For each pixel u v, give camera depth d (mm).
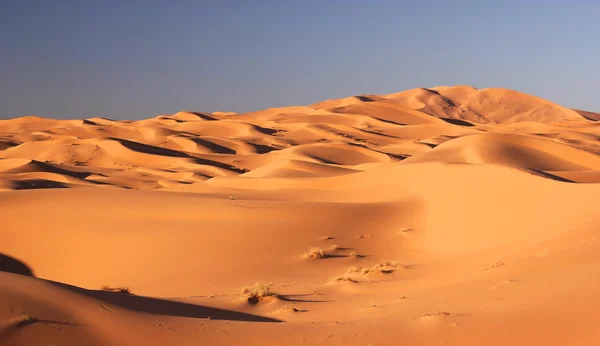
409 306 13117
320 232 32125
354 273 22812
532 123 162625
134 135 181250
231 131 180750
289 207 36406
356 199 44281
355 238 31469
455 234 30016
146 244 31172
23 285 9695
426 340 8844
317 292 18969
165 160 113188
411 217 35125
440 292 14344
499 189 33281
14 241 34750
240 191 54406
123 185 78875
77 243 32906
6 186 61250
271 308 16047
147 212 36781
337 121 195500
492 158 65938
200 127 184125
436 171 42188
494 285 13180
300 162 81812
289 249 29188
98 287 27047
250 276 24719
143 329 9188
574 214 25391
